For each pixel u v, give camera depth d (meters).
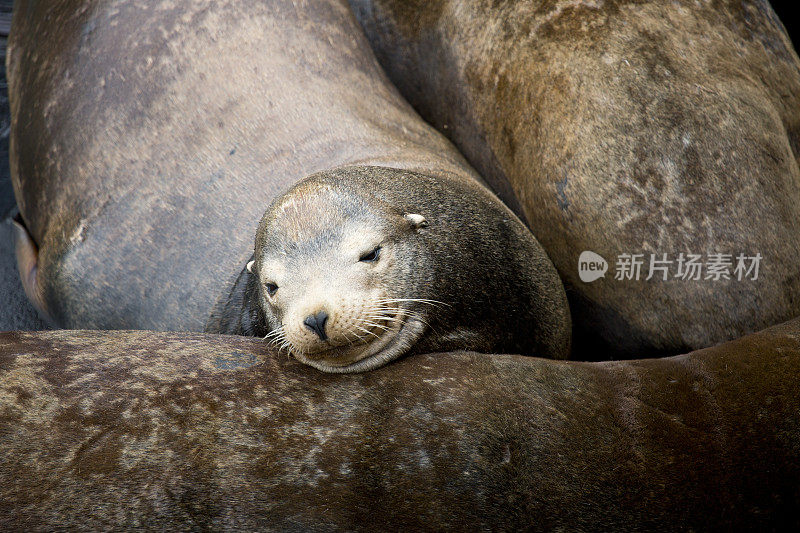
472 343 8.26
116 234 11.12
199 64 11.68
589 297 10.50
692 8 10.14
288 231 7.72
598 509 6.21
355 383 6.83
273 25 12.02
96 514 5.81
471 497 6.12
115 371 6.67
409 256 7.90
